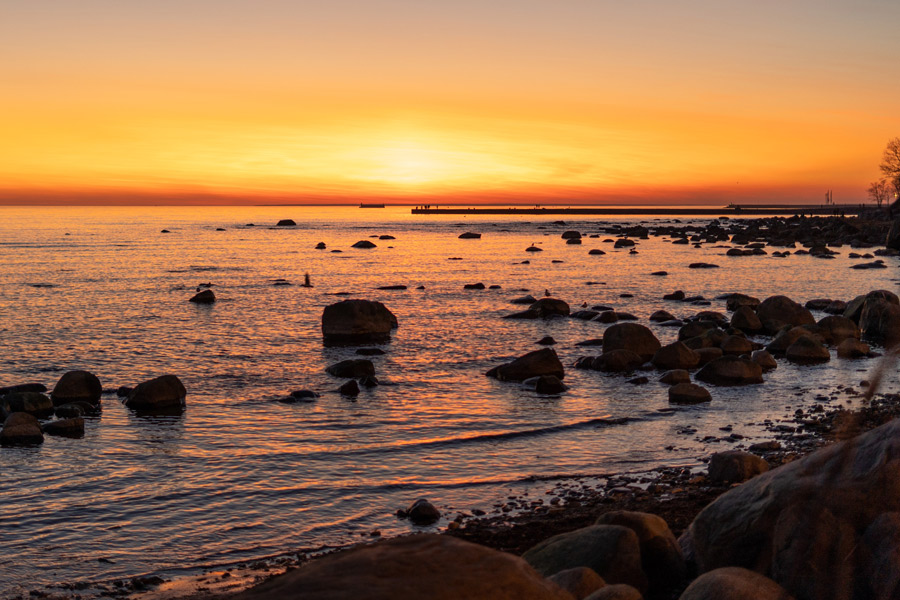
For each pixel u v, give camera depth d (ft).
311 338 111.75
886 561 12.99
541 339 106.22
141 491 48.98
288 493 48.39
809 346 93.56
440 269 232.73
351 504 46.52
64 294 164.96
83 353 100.53
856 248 310.24
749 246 329.11
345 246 358.64
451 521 43.24
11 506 46.57
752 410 68.23
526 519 43.04
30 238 411.75
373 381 80.43
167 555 39.75
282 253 305.94
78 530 43.01
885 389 71.26
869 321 110.01
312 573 8.52
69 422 63.41
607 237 437.58
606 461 54.08
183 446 58.80
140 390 71.72
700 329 105.70
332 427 64.13
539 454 56.03
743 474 47.42
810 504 13.26
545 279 200.64
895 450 14.94
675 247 339.57
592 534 27.84
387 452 56.95
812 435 59.31
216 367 91.25
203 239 417.90
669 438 59.67
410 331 117.19
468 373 86.84
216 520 44.34
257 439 60.64
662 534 28.07
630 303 150.71
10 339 110.63
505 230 544.21
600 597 21.38
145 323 125.90
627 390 76.79
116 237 432.66
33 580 36.96
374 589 8.13
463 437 60.54
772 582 19.43
